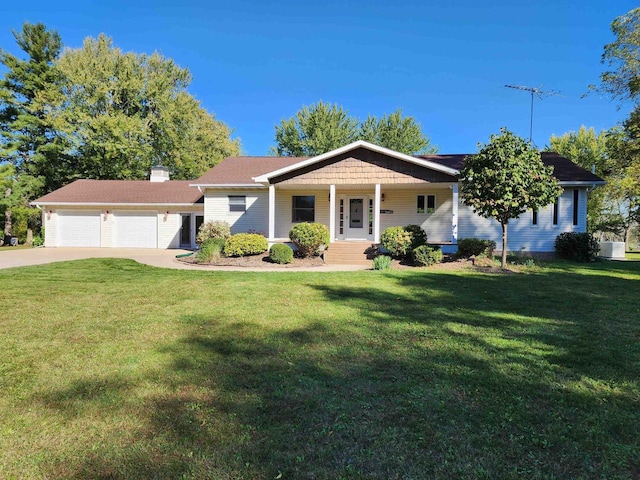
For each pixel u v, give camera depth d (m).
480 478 2.16
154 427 2.69
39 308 6.39
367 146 14.88
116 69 30.84
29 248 21.48
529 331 5.12
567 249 15.03
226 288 8.41
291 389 3.30
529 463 2.29
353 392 3.25
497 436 2.59
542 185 11.00
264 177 15.61
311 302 6.98
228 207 18.72
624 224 27.69
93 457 2.35
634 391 3.30
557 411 2.93
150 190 22.84
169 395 3.19
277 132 36.31
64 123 27.09
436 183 14.73
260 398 3.14
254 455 2.37
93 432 2.63
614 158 18.78
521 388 3.34
